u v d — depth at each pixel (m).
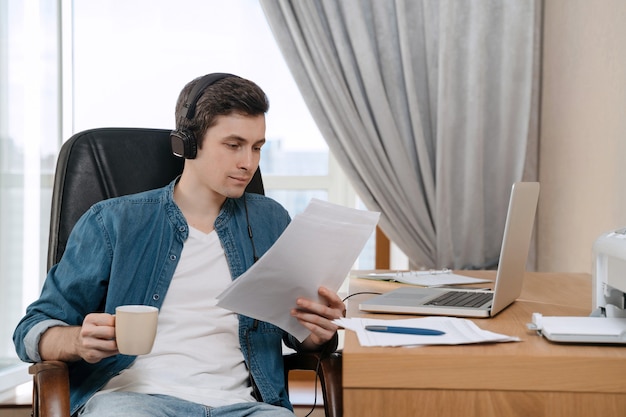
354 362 1.10
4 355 2.59
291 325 1.41
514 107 2.66
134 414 1.25
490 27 2.65
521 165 2.66
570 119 2.44
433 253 2.67
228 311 1.47
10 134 2.59
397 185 2.65
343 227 1.31
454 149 2.65
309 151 3.04
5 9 2.55
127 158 1.61
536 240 2.76
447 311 1.42
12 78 2.58
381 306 1.46
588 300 1.63
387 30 2.66
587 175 2.29
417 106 2.64
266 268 1.29
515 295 1.54
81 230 1.49
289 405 1.48
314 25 2.61
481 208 2.64
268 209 1.63
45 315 1.42
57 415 1.22
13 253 2.62
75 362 1.43
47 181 2.71
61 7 2.75
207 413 1.33
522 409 1.09
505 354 1.09
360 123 2.63
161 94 2.93
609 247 1.30
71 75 2.79
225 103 1.47
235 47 2.95
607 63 2.13
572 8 2.42
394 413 1.10
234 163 1.48
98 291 1.47
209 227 1.53
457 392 1.10
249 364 1.46
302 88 2.64
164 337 1.43
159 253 1.48
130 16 2.91
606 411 1.09
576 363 1.08
